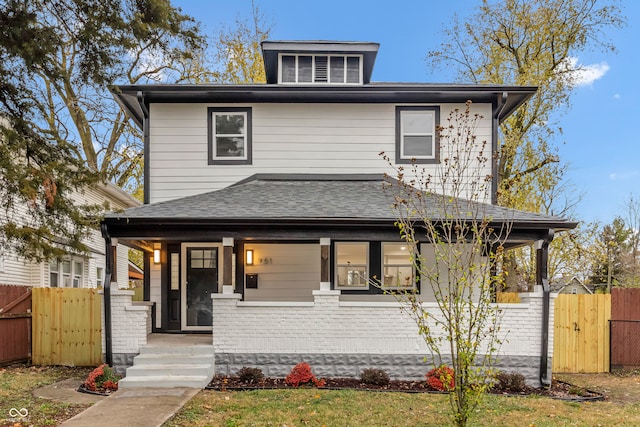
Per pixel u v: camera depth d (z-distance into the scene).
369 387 8.71
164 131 11.94
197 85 11.69
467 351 5.39
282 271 11.73
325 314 9.48
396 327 9.46
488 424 6.46
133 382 8.45
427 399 7.77
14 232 7.07
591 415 7.06
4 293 10.75
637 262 32.19
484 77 18.03
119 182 22.42
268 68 13.20
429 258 11.25
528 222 9.32
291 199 10.51
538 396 8.36
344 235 9.66
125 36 8.09
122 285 19.81
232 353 9.41
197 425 6.23
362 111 12.10
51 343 11.13
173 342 9.92
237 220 9.38
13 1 7.10
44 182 7.21
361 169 11.99
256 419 6.51
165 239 9.78
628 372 11.23
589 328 11.53
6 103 8.01
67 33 8.23
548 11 16.62
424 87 11.63
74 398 7.75
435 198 10.72
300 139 12.05
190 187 11.86
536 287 9.60
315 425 6.28
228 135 12.01
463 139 11.72
